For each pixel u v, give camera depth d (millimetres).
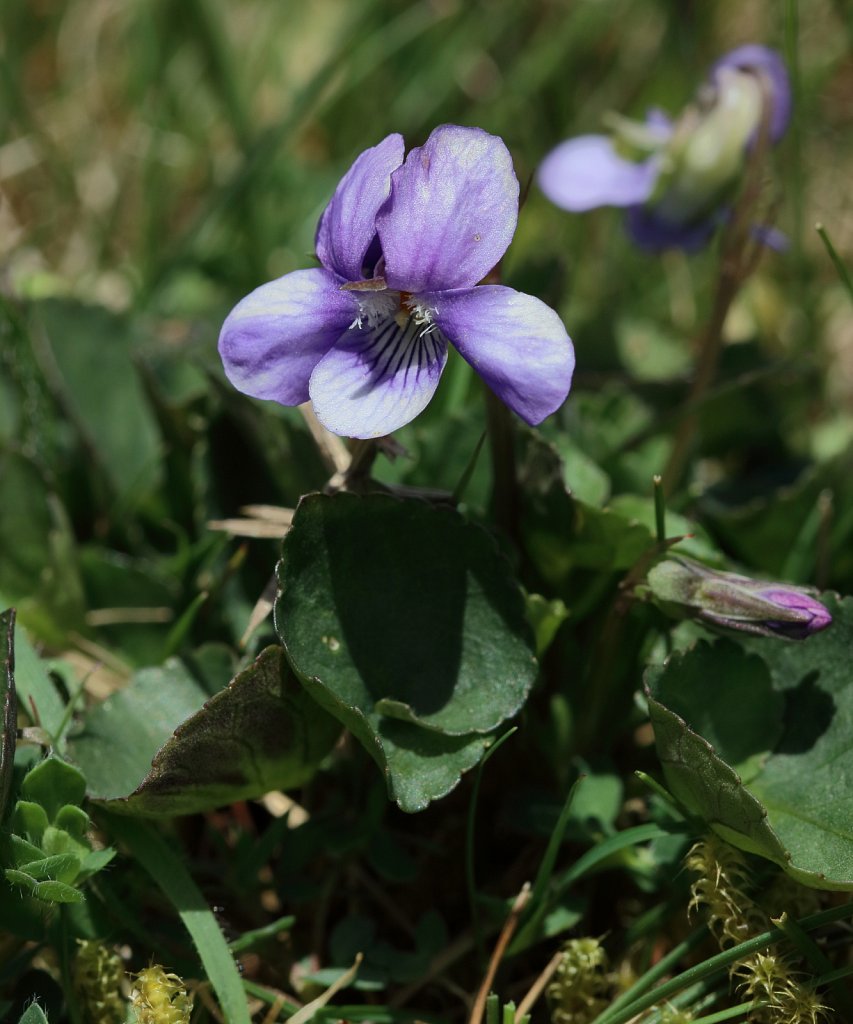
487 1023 207
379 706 209
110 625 238
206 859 224
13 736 203
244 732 208
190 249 287
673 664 210
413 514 212
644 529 219
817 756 211
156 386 245
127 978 213
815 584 241
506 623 213
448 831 225
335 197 205
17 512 239
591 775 221
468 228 200
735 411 265
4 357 246
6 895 205
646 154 254
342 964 214
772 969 205
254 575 233
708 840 209
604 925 220
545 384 196
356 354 203
